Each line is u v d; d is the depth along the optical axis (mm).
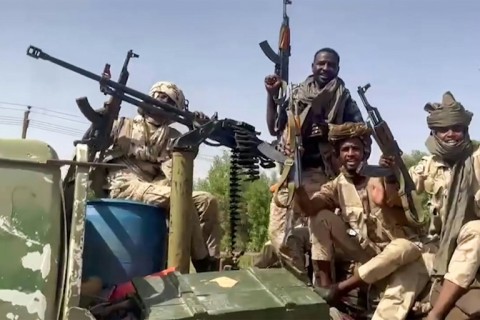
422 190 5188
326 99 5824
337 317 4418
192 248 4898
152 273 4238
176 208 4348
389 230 4906
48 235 3176
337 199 5062
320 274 5027
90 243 4066
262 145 4828
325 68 5930
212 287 3727
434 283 4594
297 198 4965
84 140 5402
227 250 5430
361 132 4965
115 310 3639
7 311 3027
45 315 3068
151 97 5500
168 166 5457
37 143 3389
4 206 3156
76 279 3090
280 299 3609
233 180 4953
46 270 3125
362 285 4754
